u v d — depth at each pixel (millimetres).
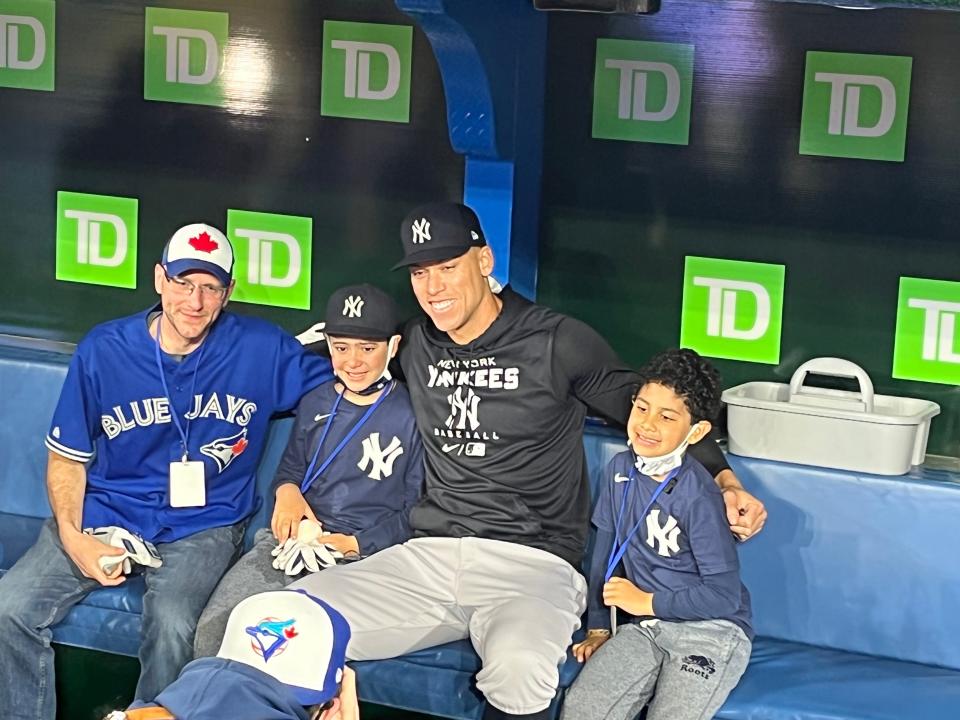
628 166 3811
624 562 3260
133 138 4219
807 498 3436
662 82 3742
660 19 3713
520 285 3852
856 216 3646
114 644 3426
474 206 3771
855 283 3678
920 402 3574
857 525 3404
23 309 4391
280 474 3584
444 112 3949
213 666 2146
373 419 3498
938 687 3217
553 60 3814
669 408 3133
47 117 4273
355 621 3205
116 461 3572
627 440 3578
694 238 3791
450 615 3307
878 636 3410
